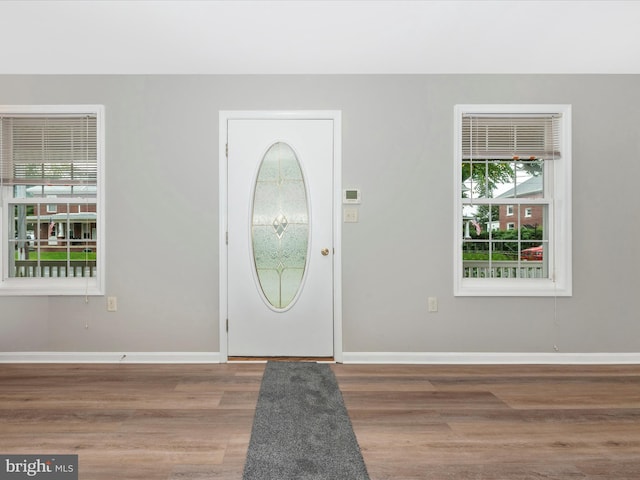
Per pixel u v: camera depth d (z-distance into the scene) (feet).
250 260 10.51
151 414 7.38
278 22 8.08
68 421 7.09
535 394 8.41
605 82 10.46
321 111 10.46
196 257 10.44
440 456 6.00
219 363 10.38
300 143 10.52
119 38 8.66
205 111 10.43
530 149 10.55
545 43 8.96
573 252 10.44
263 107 10.46
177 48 9.11
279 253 10.58
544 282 10.69
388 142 10.46
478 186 10.79
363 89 10.46
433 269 10.46
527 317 10.46
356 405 7.80
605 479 5.48
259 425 6.95
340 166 10.46
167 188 10.39
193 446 6.25
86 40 8.73
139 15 7.80
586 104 10.44
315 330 10.55
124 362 10.34
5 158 10.31
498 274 10.88
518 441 6.46
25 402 7.91
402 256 10.47
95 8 7.57
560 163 10.57
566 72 10.37
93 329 10.35
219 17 7.89
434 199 10.46
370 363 10.42
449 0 7.39
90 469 5.64
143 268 10.38
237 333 10.52
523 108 10.39
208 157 10.45
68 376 9.38
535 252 10.89
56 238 10.66
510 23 8.16
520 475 5.55
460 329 10.47
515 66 10.08
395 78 10.46
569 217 10.38
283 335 10.56
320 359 10.53
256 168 10.52
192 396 8.22
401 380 9.20
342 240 10.46
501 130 10.59
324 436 6.57
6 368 9.92
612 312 10.46
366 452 6.10
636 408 7.74
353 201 10.44
